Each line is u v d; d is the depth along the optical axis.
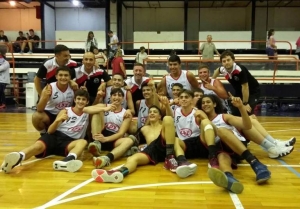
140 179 2.68
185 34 15.00
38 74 4.06
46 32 15.61
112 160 3.23
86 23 16.69
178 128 3.45
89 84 4.23
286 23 15.81
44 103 3.56
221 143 3.04
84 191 2.38
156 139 3.28
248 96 4.00
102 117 3.62
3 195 2.28
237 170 2.96
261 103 9.05
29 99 9.34
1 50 8.65
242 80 3.91
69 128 3.40
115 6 15.30
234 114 4.03
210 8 16.36
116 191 2.38
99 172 2.60
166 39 15.08
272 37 11.47
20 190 2.39
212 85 4.16
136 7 16.53
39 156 3.28
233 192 2.35
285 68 10.55
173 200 2.20
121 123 3.67
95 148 3.29
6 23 17.58
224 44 14.63
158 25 16.62
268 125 6.00
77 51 14.21
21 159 2.83
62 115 3.28
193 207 2.08
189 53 13.62
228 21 16.36
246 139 3.51
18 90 10.34
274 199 2.22
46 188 2.44
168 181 2.63
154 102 3.99
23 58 12.96
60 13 16.66
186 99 3.34
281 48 14.40
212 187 2.47
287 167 3.07
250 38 14.60
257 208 2.06
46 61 4.04
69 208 2.05
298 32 14.37
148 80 4.18
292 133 5.05
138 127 4.09
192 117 3.39
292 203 2.15
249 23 15.95
